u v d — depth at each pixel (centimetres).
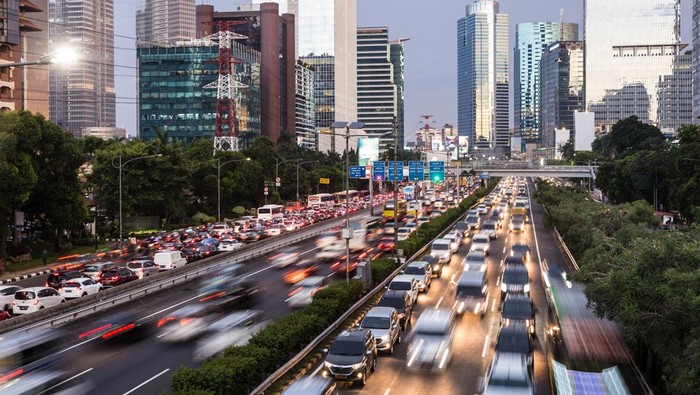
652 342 2538
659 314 2497
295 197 17200
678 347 2428
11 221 7506
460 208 12531
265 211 12294
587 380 2556
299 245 8712
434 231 8875
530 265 6625
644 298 2548
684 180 9400
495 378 2606
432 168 10119
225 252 7469
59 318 4234
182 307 4678
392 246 8075
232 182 12588
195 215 12138
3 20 12794
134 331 3950
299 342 3269
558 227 8962
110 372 3089
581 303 3481
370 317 3525
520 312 3681
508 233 9875
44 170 7725
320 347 3469
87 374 3058
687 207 8775
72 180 8100
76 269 6388
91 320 4291
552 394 2734
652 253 2608
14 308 4462
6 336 3853
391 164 11025
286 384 2833
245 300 4903
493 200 16500
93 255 8006
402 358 3334
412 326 4031
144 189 10319
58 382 2933
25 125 7375
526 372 2650
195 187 12619
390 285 4591
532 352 3031
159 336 3812
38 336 3853
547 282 4516
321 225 11469
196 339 3728
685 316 2359
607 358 2767
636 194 12550
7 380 2970
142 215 11062
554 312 3500
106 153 10138
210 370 2456
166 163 10500
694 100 19988
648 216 6016
